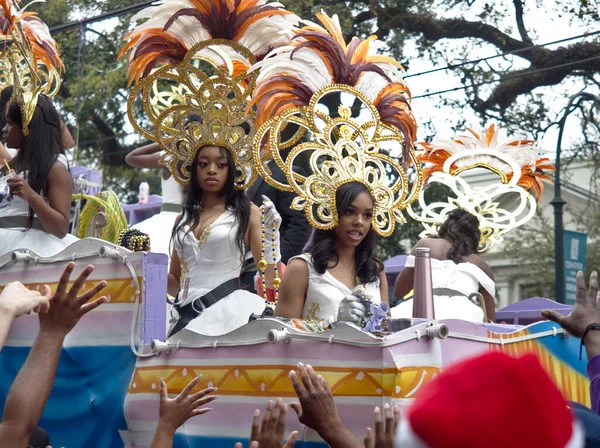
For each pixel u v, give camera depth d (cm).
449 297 552
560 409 150
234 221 468
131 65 488
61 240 510
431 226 625
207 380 373
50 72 590
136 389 396
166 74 484
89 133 1923
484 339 375
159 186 2045
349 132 443
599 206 1981
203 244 465
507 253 2003
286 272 419
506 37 1698
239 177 477
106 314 411
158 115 482
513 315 652
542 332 417
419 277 421
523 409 146
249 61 491
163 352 389
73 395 419
